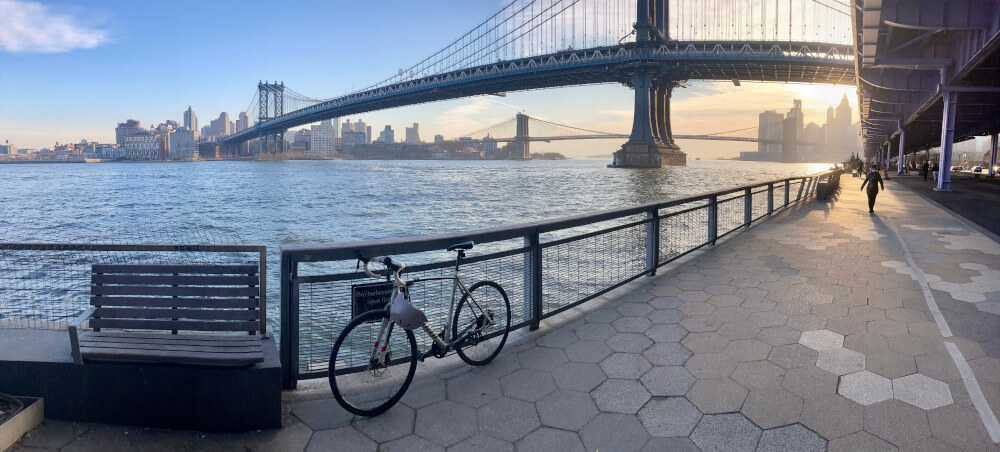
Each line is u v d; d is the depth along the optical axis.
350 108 141.75
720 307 5.04
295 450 2.80
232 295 3.21
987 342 4.07
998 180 35.19
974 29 16.94
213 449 2.81
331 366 3.04
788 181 14.75
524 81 124.12
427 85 121.50
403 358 3.45
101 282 3.24
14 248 3.26
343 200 48.88
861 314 4.80
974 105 30.55
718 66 115.12
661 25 136.00
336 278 3.38
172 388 2.95
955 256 7.46
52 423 2.99
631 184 75.06
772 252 7.77
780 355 3.88
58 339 3.22
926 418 2.98
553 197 52.19
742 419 3.01
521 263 4.44
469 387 3.48
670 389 3.38
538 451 2.76
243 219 34.84
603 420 3.04
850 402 3.18
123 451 2.79
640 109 138.62
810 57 102.69
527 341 4.28
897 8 16.86
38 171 165.75
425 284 3.59
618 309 5.04
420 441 2.87
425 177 98.44
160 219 35.72
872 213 13.02
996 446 2.71
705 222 8.32
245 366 2.92
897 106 40.38
